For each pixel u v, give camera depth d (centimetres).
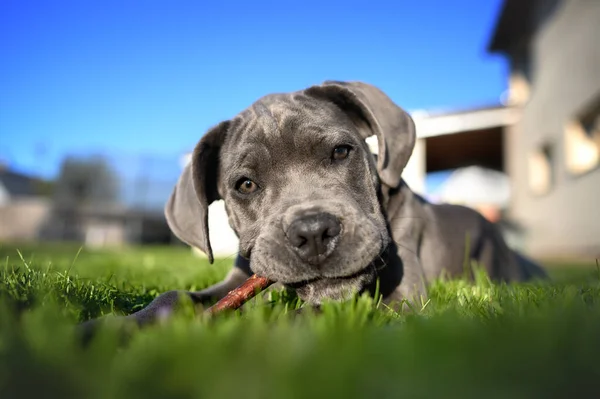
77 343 18
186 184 41
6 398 14
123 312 28
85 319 24
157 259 100
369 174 37
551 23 169
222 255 150
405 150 39
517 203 196
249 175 37
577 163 153
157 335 18
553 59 167
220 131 41
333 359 15
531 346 15
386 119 39
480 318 22
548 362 14
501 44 213
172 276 55
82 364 15
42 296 25
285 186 36
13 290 25
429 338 16
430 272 42
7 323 19
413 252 39
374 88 41
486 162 242
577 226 149
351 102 40
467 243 47
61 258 91
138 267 70
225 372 14
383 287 36
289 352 15
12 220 356
